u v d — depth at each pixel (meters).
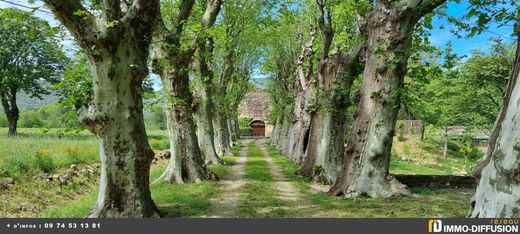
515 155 4.45
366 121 13.08
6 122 65.06
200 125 25.48
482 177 5.05
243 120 86.88
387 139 12.81
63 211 11.39
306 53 24.47
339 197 13.01
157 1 9.41
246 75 46.03
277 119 52.06
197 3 18.92
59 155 20.22
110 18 8.45
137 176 9.15
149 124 81.56
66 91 9.56
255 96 82.81
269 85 49.41
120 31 8.56
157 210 9.67
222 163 25.67
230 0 25.44
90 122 8.88
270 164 26.98
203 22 17.66
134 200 9.08
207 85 24.66
